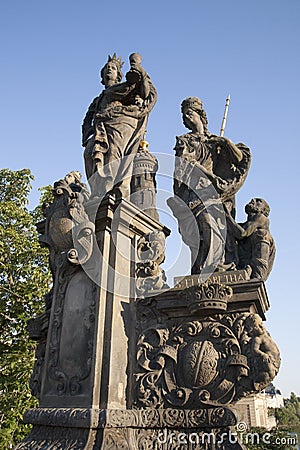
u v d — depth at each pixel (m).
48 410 4.98
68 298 5.67
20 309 14.77
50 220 6.16
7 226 16.17
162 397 5.00
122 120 6.81
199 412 4.79
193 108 7.23
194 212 6.24
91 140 6.80
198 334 5.20
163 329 5.34
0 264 15.05
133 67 6.87
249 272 5.73
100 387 4.88
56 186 6.37
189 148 6.80
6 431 12.74
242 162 6.74
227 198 6.58
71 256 5.62
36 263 15.90
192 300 5.20
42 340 6.45
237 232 6.05
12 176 17.47
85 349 5.16
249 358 4.86
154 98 7.25
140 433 4.88
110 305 5.23
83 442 4.51
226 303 5.16
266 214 6.30
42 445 4.77
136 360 5.25
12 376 13.47
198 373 4.93
